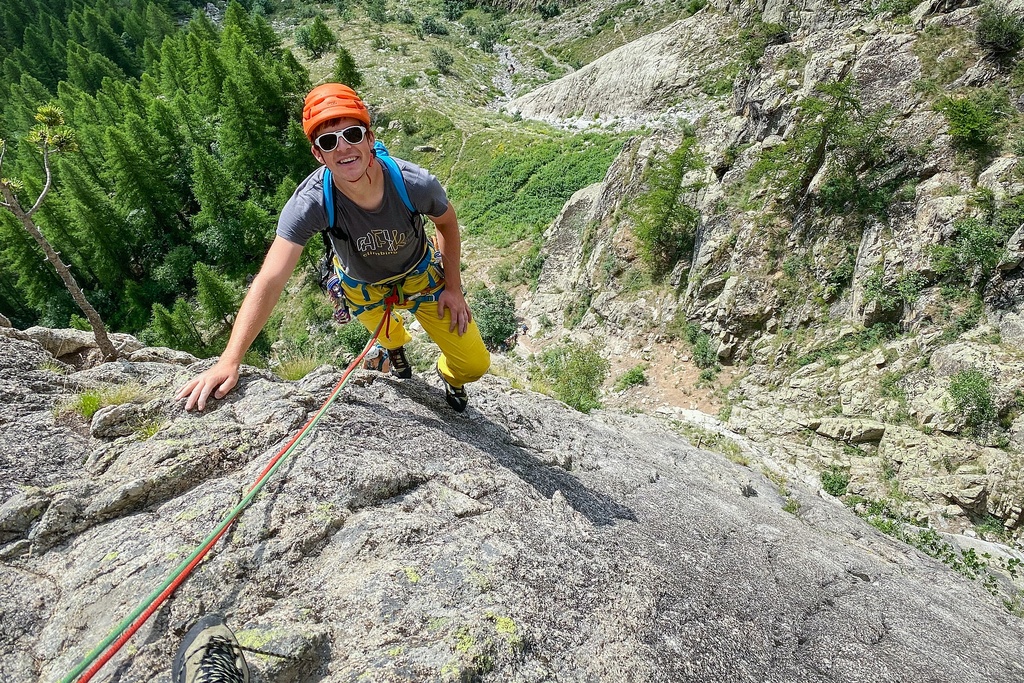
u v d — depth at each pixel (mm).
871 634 5301
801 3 51500
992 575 13516
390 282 4219
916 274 21484
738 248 26188
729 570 5410
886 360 21188
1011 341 18906
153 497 3578
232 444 3928
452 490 4223
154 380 4910
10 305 57188
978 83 22953
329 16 123812
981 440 17906
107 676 2549
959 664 5406
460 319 4449
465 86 85938
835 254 24266
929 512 17203
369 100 75625
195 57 76938
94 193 51688
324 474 3762
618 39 92750
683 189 30047
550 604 3641
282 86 64688
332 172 3260
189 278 52844
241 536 3254
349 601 3104
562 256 39562
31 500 3418
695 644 4074
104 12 122062
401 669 2748
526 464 5531
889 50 24984
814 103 25141
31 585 3141
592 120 65875
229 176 53125
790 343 24156
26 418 4441
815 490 15445
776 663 4375
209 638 2469
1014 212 20016
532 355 34094
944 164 22391
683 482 8281
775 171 26500
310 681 2736
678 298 28422
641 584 4328
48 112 11805
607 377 28062
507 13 115938
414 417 4992
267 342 44281
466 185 59031
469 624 3068
